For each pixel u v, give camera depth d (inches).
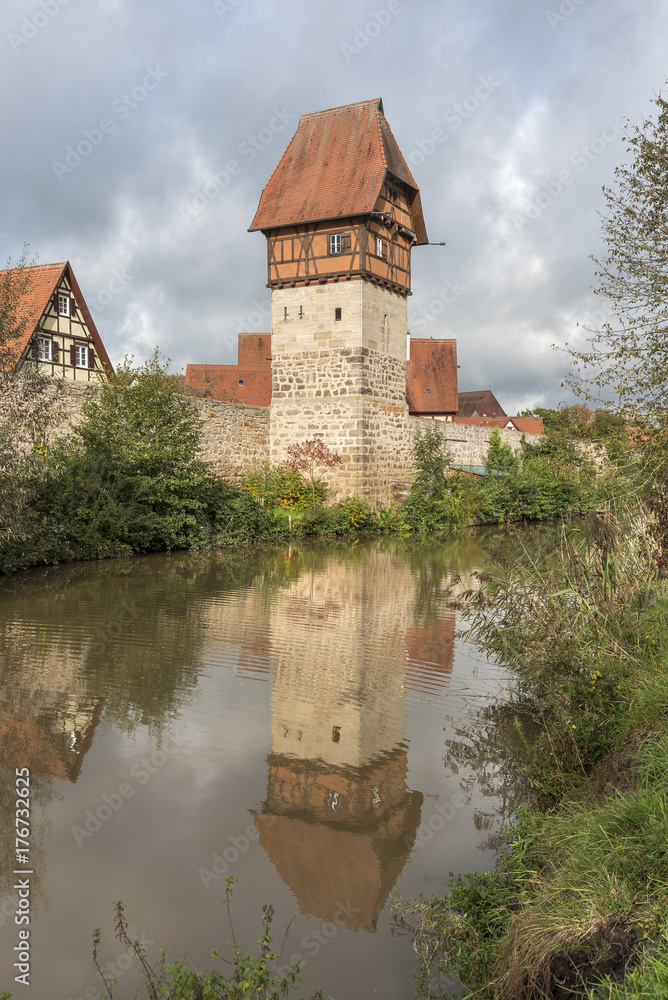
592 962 114.4
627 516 285.9
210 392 1518.2
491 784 210.8
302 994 127.6
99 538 658.8
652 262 287.1
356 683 301.4
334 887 160.1
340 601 472.4
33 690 284.8
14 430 590.9
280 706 273.1
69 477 646.5
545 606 234.7
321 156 1040.8
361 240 973.2
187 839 178.9
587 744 195.9
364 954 138.9
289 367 1035.9
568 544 266.1
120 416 720.3
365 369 1000.2
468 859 171.8
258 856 172.2
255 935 144.3
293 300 1026.1
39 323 1038.4
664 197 281.4
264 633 382.3
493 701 281.4
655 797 144.1
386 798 201.6
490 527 1065.5
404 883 161.9
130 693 284.0
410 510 1015.0
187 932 144.5
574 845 148.8
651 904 119.1
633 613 236.7
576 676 209.5
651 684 194.9
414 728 253.1
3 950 137.4
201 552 738.8
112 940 141.6
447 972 134.2
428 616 429.4
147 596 474.9
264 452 1050.7
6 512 561.6
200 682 299.3
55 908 151.3
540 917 127.6
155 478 719.7
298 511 957.2
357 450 996.6
